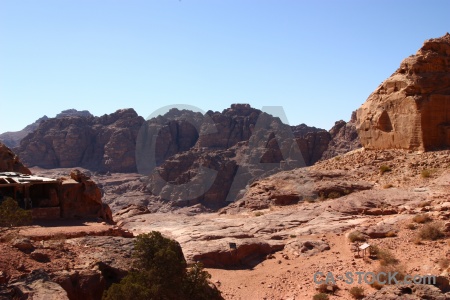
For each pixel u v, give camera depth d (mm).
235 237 24016
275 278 18750
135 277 12094
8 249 13297
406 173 33844
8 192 23078
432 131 37969
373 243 20750
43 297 10398
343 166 39688
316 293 16688
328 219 26234
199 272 13266
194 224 29094
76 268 12820
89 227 18844
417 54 41750
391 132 41094
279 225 26484
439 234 20312
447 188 28047
